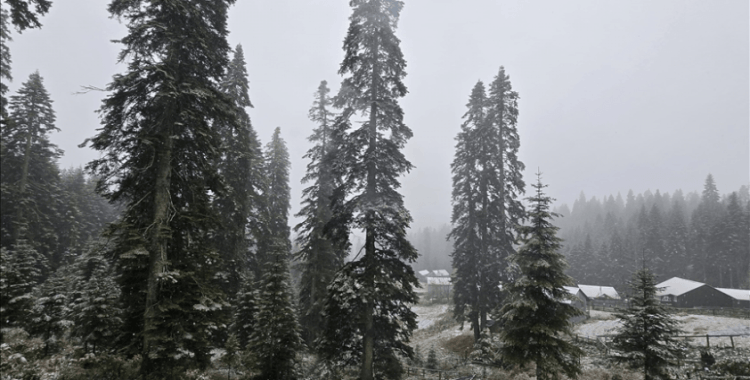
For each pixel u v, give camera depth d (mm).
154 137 11219
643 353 14070
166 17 11859
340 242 15883
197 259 12086
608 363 20031
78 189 42219
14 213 25797
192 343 11383
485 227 26484
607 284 69438
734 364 18156
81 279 23266
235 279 20188
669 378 13680
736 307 46625
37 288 22188
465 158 28781
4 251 15977
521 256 15172
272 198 30578
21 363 9703
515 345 14797
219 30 13445
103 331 16531
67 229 33438
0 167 25469
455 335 32594
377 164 14836
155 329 10625
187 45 11969
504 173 27328
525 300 14227
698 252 66250
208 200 12625
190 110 11930
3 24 11438
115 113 11461
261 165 30172
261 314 17109
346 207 14664
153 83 11688
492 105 28078
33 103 27547
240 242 20391
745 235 61656
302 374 18766
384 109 15023
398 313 14773
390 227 14000
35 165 28359
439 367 23219
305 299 23703
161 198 11477
